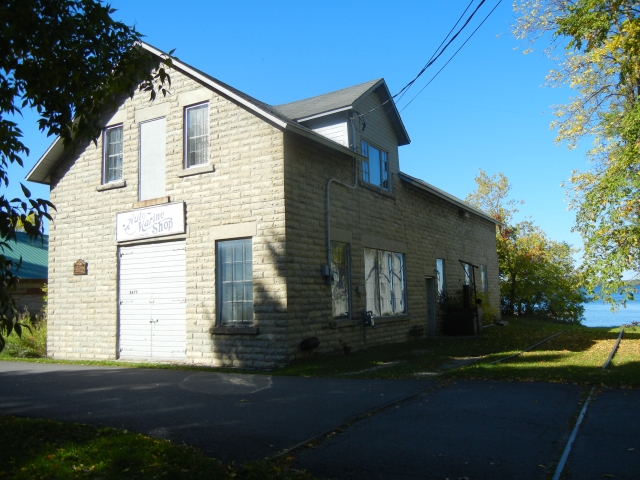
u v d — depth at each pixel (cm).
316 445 619
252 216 1301
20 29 686
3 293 483
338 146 1428
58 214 1630
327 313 1394
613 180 1345
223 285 1343
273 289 1258
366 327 1590
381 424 702
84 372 1198
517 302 3612
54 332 1605
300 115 1609
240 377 1098
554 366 1141
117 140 1560
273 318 1252
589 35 1362
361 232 1612
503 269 3550
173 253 1420
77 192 1599
